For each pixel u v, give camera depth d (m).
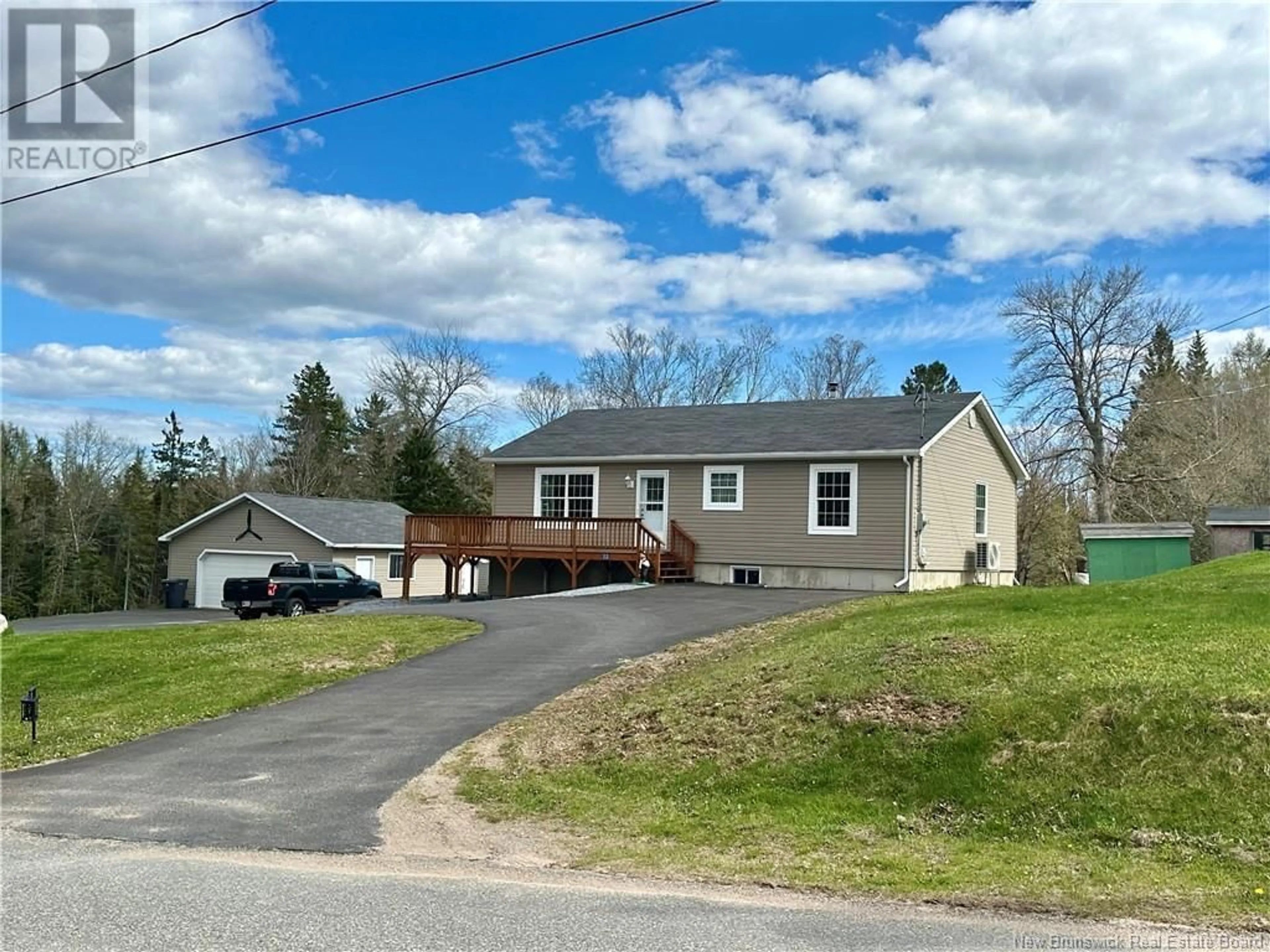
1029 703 8.17
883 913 5.30
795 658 10.80
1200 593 12.41
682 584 25.09
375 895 5.71
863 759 7.99
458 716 11.19
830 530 24.06
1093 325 42.47
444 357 62.59
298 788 8.63
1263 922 5.11
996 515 28.81
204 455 69.12
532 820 7.55
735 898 5.61
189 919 5.30
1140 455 41.09
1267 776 6.86
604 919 5.23
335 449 63.53
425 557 38.81
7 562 51.75
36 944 4.93
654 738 9.25
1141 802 6.84
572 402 60.03
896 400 27.55
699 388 57.19
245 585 28.47
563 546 25.72
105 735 11.16
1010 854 6.33
